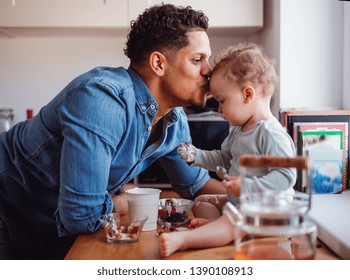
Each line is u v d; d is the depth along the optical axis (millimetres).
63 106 1137
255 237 931
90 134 1081
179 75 1200
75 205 1071
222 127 2408
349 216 1114
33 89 2910
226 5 2332
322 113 1532
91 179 1075
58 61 2885
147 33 1199
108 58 2861
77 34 2773
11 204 1420
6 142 1427
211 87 1217
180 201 1288
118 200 1282
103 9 2400
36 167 1310
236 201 1143
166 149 1372
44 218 1381
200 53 1191
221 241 962
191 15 1197
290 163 717
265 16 2320
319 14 1881
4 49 2900
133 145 1223
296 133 1499
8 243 1451
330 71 1886
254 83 1171
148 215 1108
